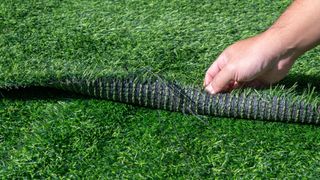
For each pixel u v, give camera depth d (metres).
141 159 0.50
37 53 0.63
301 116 0.54
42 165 0.49
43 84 0.57
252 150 0.51
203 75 0.59
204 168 0.49
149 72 0.57
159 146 0.52
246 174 0.49
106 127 0.54
